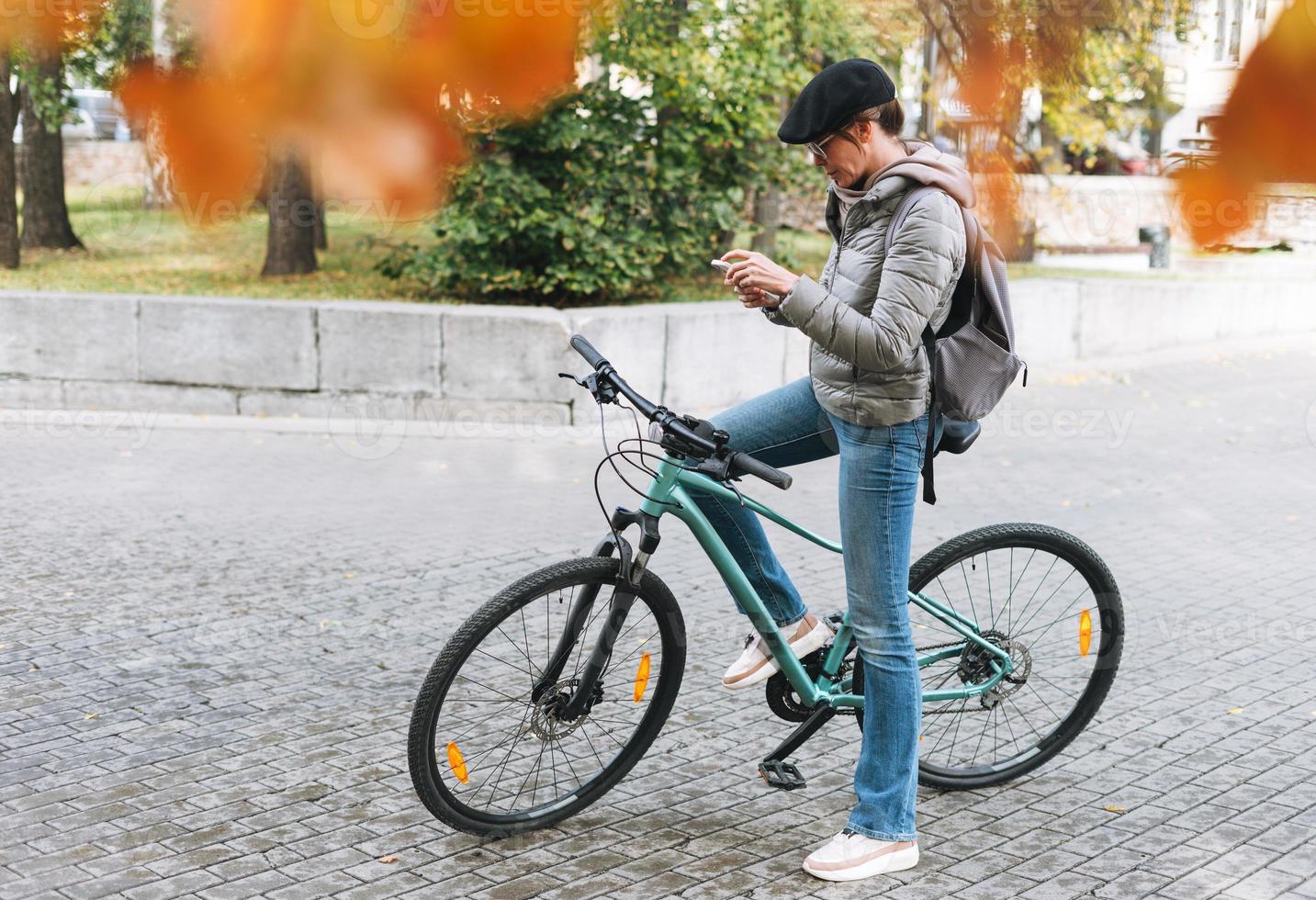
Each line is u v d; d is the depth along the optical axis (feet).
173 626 15.62
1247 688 13.78
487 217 31.83
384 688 13.71
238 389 28.94
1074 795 11.12
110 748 12.05
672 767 11.71
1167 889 9.40
